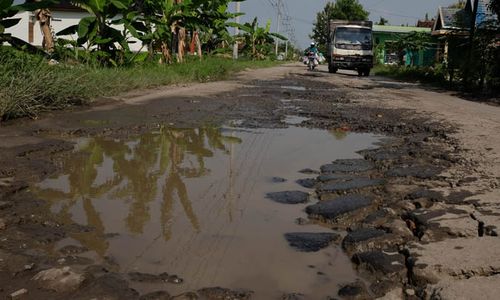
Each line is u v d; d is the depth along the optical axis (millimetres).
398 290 2209
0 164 4180
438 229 2850
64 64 9617
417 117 7891
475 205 3295
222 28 23266
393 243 2721
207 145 5441
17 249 2561
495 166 4492
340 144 5656
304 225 3055
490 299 2031
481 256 2445
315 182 4012
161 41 16297
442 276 2275
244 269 2410
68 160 4543
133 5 15648
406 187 3799
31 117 6508
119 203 3400
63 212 3170
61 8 25938
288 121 7285
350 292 2172
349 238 2766
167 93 10367
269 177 4160
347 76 22422
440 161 4738
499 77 14141
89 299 2062
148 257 2521
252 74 20406
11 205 3246
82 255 2523
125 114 7277
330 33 26750
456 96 13117
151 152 5016
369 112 8445
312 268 2443
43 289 2135
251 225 3025
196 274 2340
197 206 3375
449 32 17188
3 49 8414
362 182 3967
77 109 7543
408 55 35531
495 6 14430
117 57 13805
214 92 11125
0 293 2094
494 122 7414
